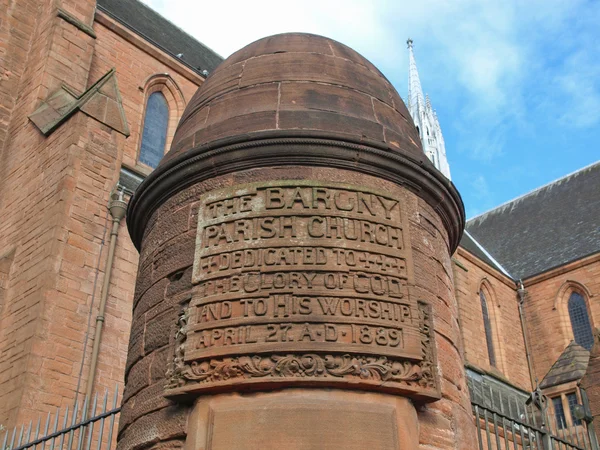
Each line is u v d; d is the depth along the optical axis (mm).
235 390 5016
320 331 4996
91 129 18406
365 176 5945
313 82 6500
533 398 9414
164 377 5449
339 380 4891
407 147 6406
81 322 16172
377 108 6605
